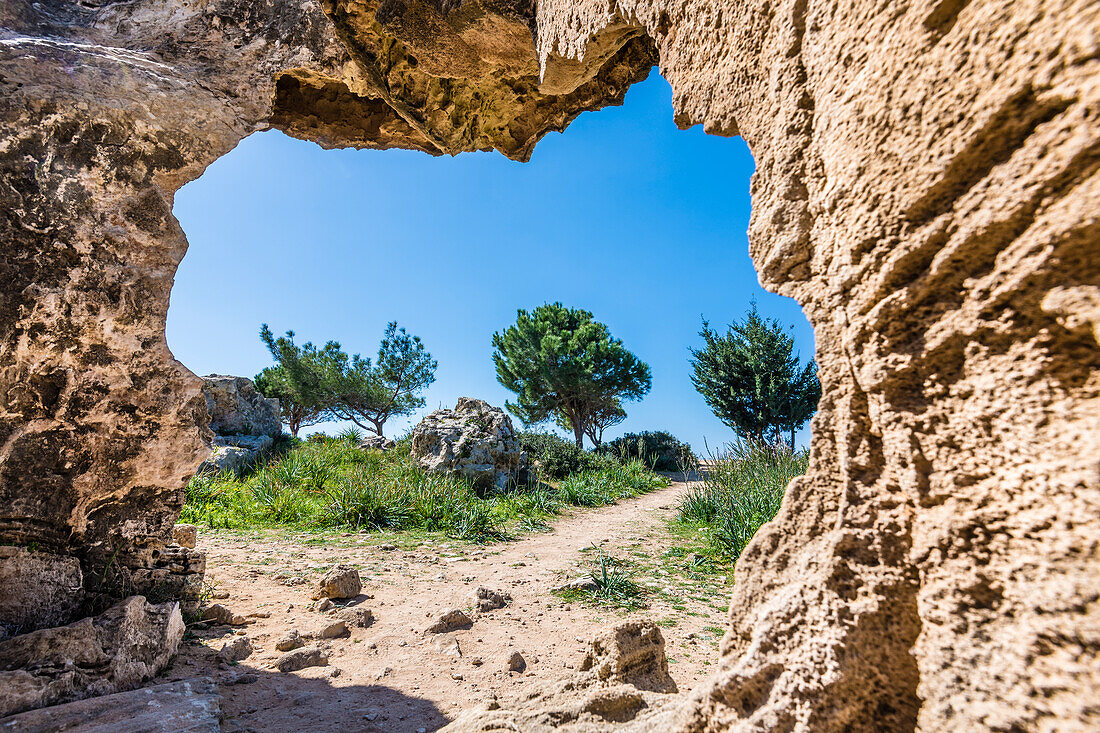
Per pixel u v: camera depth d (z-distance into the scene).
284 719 2.22
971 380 0.95
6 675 1.99
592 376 19.31
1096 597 0.73
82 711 2.00
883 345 1.09
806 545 1.25
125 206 2.67
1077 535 0.77
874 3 1.06
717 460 7.55
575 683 2.14
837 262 1.18
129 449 2.63
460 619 3.40
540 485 10.38
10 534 2.33
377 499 6.93
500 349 21.42
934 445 1.00
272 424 12.53
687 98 1.75
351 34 3.48
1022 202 0.85
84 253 2.52
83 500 2.51
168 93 2.90
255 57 3.36
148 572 2.83
